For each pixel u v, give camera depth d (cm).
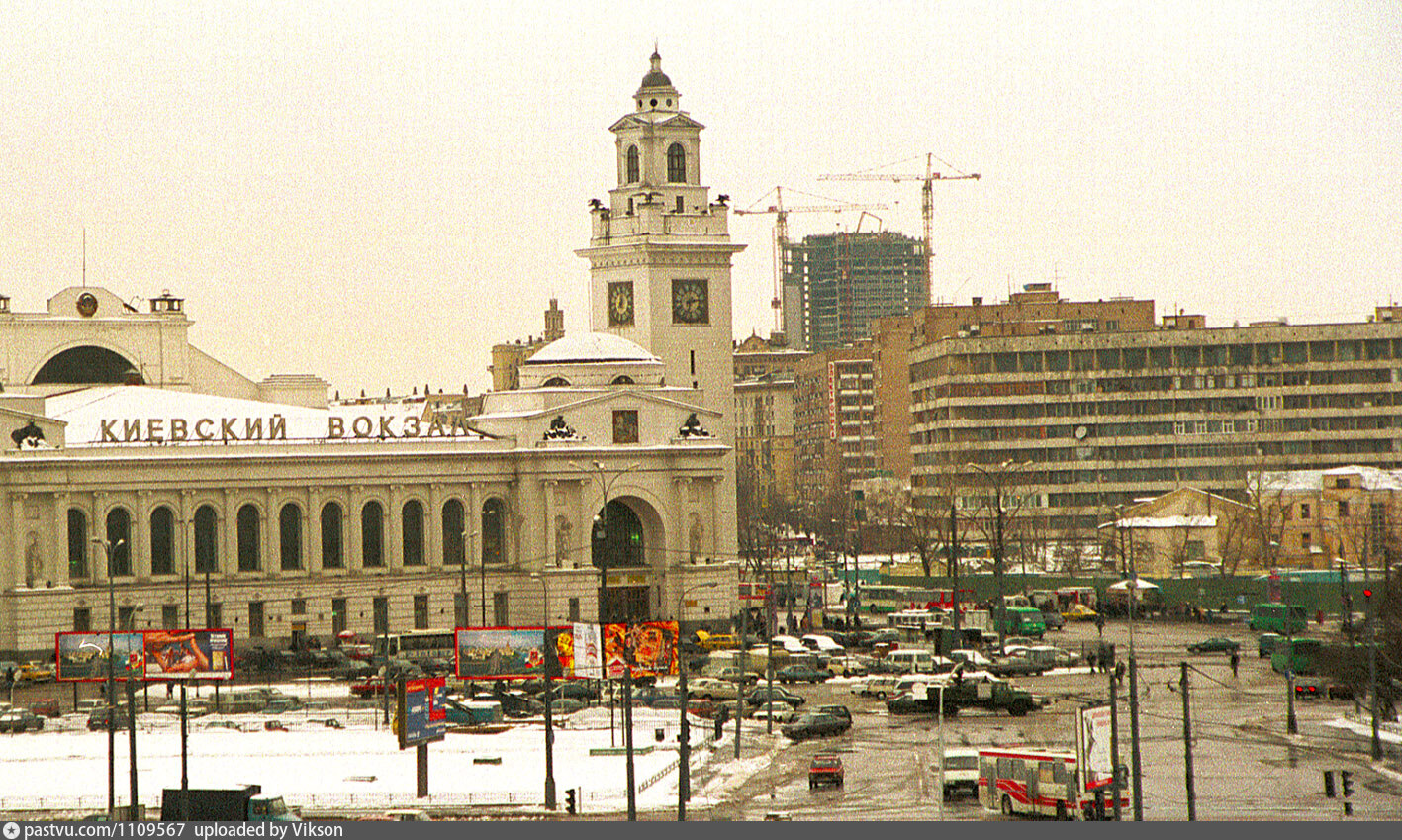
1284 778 17662
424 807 17088
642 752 19975
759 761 19450
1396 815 15825
